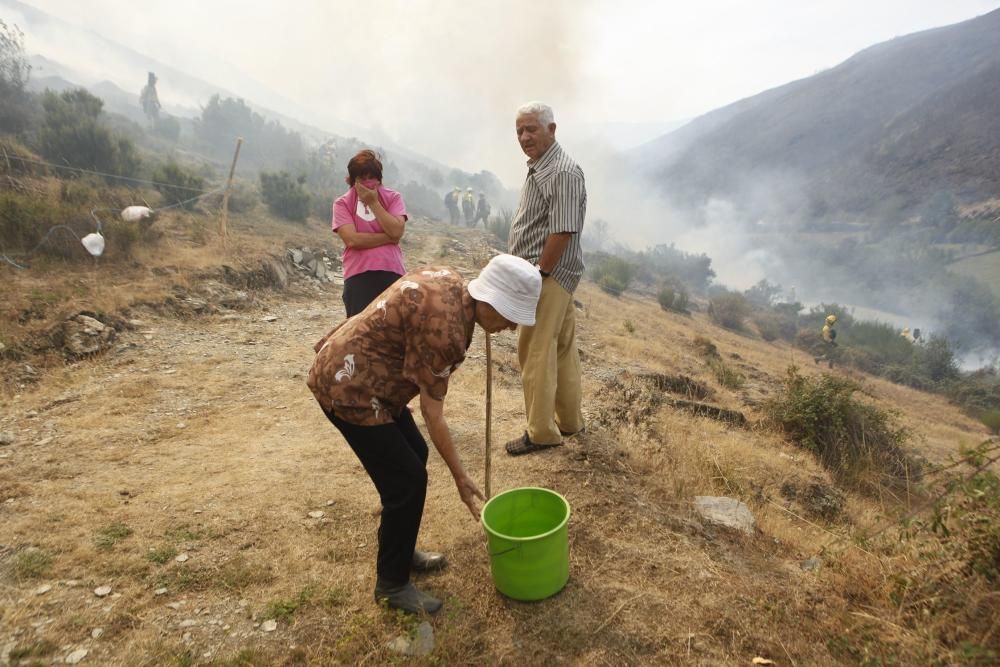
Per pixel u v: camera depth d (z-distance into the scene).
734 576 2.72
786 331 30.81
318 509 3.15
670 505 3.50
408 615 2.32
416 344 1.90
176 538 2.81
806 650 2.26
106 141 15.34
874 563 2.69
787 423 7.18
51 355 5.13
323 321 7.84
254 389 5.05
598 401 5.57
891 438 7.35
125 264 7.89
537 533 2.71
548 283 3.31
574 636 2.28
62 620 2.22
